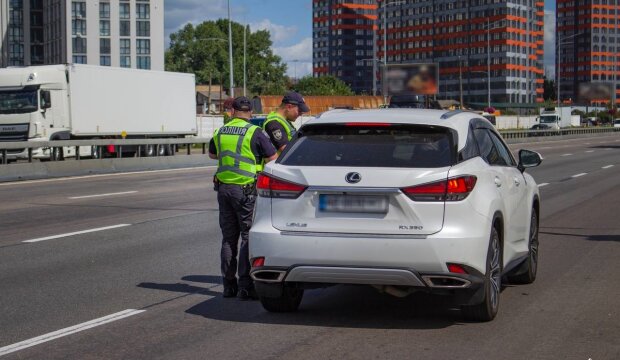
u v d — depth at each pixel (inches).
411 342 241.4
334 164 251.9
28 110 1270.9
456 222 241.1
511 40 6382.9
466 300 254.4
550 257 405.4
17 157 1224.8
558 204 674.8
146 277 355.6
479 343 239.5
